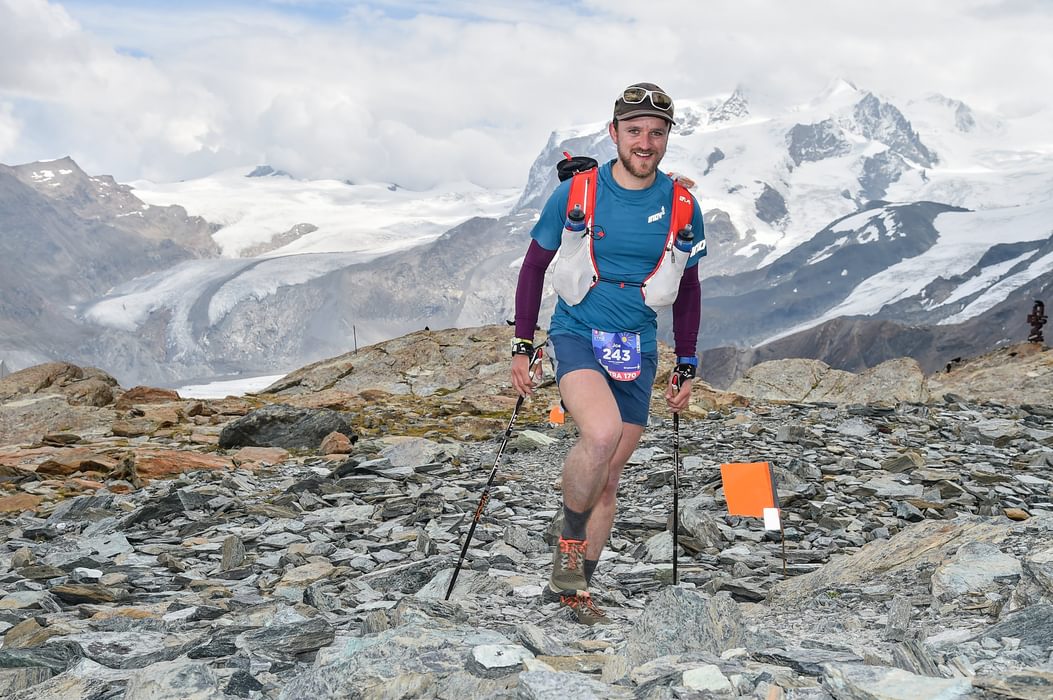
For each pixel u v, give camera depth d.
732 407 19.28
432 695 3.29
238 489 11.20
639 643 3.86
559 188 5.16
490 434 15.88
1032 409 18.58
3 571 7.52
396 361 23.86
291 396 21.38
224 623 5.15
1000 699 2.77
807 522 9.22
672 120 4.92
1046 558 4.74
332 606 5.70
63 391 20.98
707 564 7.45
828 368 22.28
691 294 5.41
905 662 3.22
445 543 8.12
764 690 3.06
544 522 9.06
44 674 3.98
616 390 5.25
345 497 10.55
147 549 8.24
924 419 16.61
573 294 5.12
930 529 6.36
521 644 4.07
